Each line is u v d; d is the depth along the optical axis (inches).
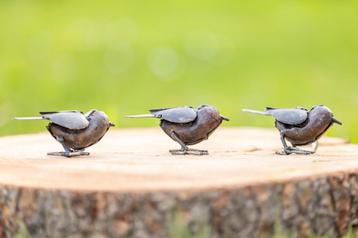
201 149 282.0
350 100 626.5
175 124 262.4
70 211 217.0
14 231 229.5
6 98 607.5
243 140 309.4
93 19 980.6
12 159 261.0
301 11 1050.7
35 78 689.0
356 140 494.6
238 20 993.5
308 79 716.7
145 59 784.9
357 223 245.9
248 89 679.7
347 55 826.8
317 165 243.6
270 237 223.0
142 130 342.3
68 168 242.1
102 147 287.0
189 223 212.8
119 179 224.2
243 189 215.9
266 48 852.0
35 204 221.6
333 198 234.4
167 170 234.4
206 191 212.4
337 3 1102.4
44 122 543.2
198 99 644.1
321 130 261.3
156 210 212.1
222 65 779.4
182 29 925.2
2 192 227.8
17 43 852.0
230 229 217.3
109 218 214.4
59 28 928.9
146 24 954.7
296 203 225.5
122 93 669.3
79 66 746.8
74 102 634.8
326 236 235.8
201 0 1144.8
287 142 302.0
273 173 229.5
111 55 794.2
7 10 1074.7
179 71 754.2
